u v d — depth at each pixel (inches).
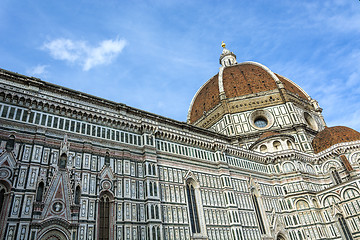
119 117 1969.7
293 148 2952.8
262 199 2532.0
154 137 2069.4
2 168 1373.0
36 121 1605.6
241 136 3383.4
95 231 1513.3
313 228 2475.4
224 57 5310.0
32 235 1316.4
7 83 1674.5
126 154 1865.2
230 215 2169.0
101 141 1802.4
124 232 1601.9
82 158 1664.6
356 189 2455.7
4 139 1450.5
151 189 1819.6
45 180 1475.1
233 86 3991.1
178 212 1915.6
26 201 1371.8
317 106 4067.4
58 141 1625.2
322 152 3058.6
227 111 3671.3
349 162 2851.9
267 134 3127.5
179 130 2522.1
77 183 1567.4
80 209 1512.1
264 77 4037.9
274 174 2778.1
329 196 2632.9
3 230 1258.6
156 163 1959.9
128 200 1712.6
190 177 2139.5
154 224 1704.0
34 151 1507.1
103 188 1651.1
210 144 2434.8
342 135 3105.3
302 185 2677.2
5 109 1523.1
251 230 2250.2
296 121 3447.3
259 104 3671.3
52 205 1432.1
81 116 1806.1
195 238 1889.8
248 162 2684.5
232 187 2326.5
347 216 2463.1
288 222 2559.1
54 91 1854.1
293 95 3853.3
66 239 1405.0
